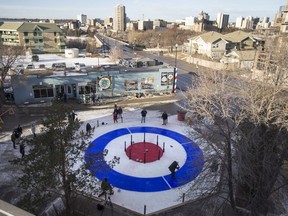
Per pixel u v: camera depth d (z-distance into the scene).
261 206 14.75
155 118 32.38
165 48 112.50
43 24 95.25
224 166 14.63
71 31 160.00
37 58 74.06
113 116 31.53
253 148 14.75
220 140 16.17
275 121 15.72
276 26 76.81
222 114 17.47
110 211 16.28
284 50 20.84
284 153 14.90
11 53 51.97
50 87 36.34
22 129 27.89
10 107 34.34
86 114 33.09
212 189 14.42
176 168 20.48
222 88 20.00
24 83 34.91
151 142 26.02
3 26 96.25
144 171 21.00
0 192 17.64
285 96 16.59
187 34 126.81
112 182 19.42
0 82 37.69
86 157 14.96
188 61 77.94
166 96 41.28
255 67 33.94
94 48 99.12
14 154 22.72
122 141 26.06
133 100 39.06
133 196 17.97
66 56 83.44
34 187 12.38
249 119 15.70
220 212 15.70
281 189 16.42
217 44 80.19
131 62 49.78
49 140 12.09
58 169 12.41
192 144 25.61
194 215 15.93
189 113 31.95
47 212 15.45
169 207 16.89
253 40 83.75
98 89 38.59
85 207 16.28
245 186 15.76
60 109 12.88
